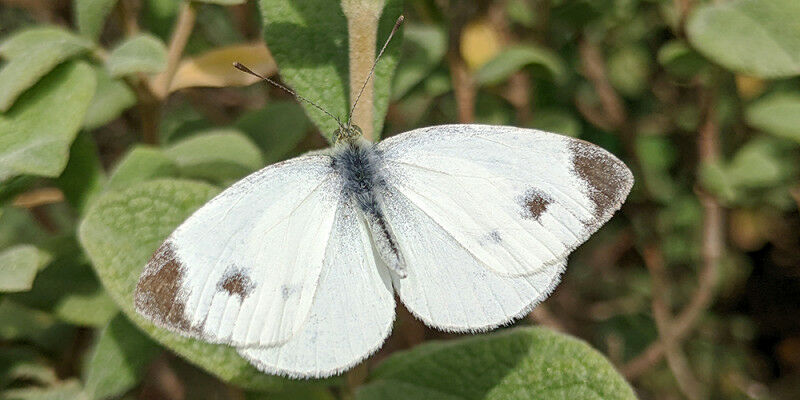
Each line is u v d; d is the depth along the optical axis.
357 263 0.18
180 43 0.20
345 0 0.18
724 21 0.20
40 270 0.19
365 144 0.18
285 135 0.21
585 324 0.25
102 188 0.20
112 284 0.18
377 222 0.18
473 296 0.18
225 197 0.18
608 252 0.25
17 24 0.24
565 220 0.18
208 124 0.22
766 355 0.26
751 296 0.26
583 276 0.25
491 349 0.18
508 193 0.18
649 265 0.24
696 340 0.26
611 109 0.24
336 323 0.18
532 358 0.18
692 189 0.25
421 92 0.23
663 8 0.23
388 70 0.19
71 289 0.19
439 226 0.18
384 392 0.19
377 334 0.18
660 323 0.24
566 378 0.18
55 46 0.19
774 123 0.21
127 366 0.19
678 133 0.25
